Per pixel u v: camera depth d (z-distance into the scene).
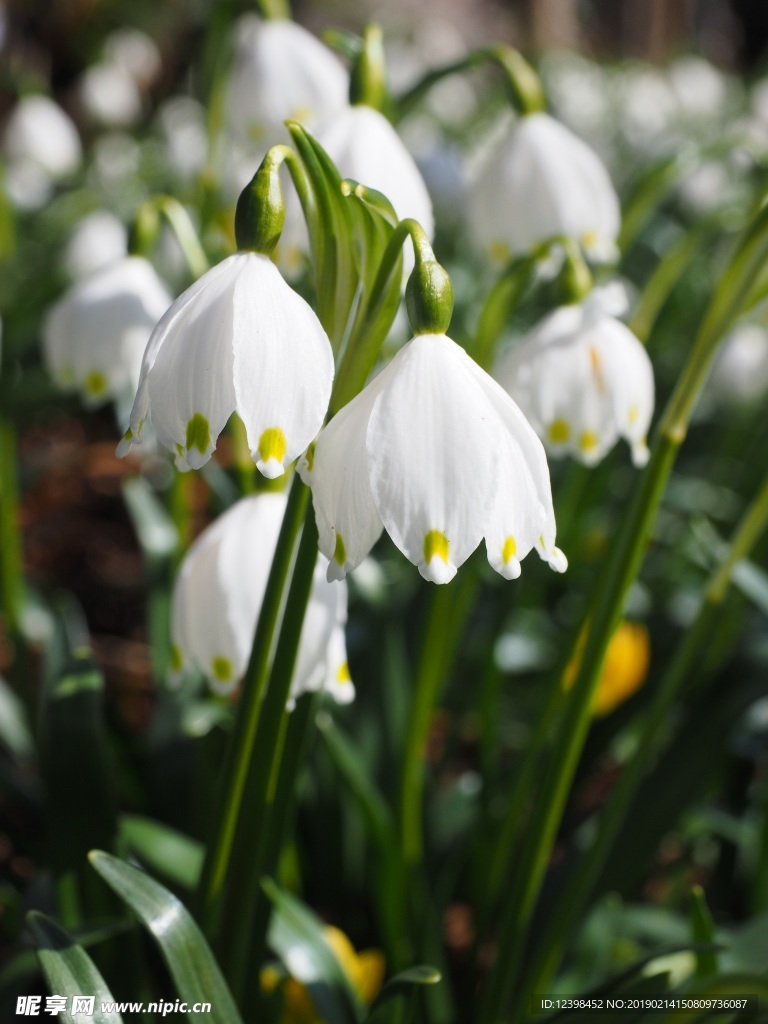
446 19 1.48
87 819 0.22
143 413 0.16
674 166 0.29
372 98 0.21
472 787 0.30
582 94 1.14
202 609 0.20
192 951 0.18
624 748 0.36
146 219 0.25
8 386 0.27
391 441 0.16
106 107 1.01
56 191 0.77
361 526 0.16
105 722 0.28
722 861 0.29
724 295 0.20
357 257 0.18
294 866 0.27
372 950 0.28
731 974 0.21
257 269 0.16
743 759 0.30
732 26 1.93
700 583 0.41
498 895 0.26
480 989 0.27
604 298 0.23
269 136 0.30
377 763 0.29
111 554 0.50
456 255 0.54
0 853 0.29
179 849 0.23
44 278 0.52
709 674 0.30
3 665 0.41
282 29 0.30
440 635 0.25
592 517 0.46
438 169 0.52
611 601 0.21
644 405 0.23
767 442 0.46
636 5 1.75
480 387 0.16
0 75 0.87
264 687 0.20
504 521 0.16
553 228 0.27
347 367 0.18
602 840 0.23
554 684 0.24
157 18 1.16
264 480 0.21
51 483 0.54
